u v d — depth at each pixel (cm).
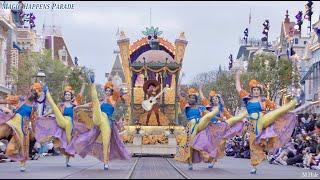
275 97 5297
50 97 1967
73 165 2094
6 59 6272
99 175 1538
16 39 6919
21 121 1772
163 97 3334
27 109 1795
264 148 1777
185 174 1606
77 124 1950
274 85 5272
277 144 1805
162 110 3331
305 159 2200
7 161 2377
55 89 5988
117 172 1681
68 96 2008
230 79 6444
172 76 3403
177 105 3325
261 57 5528
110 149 1902
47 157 2916
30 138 2009
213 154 1895
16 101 1884
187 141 1897
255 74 5453
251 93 1842
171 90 3356
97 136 1894
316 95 5150
